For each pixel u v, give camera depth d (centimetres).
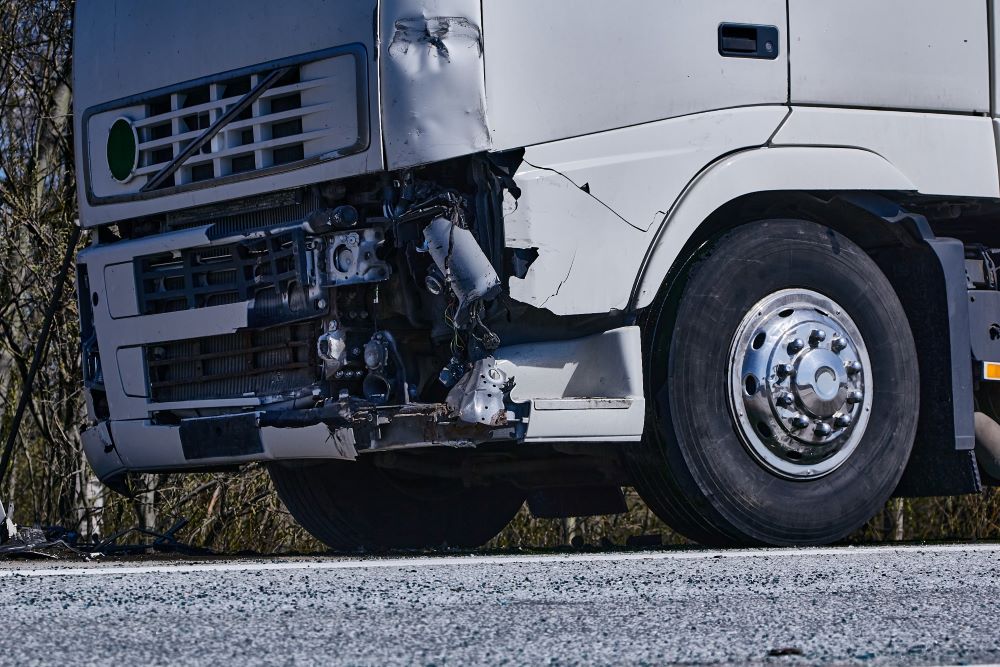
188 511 1130
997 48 559
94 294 552
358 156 468
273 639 261
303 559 456
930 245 538
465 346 464
